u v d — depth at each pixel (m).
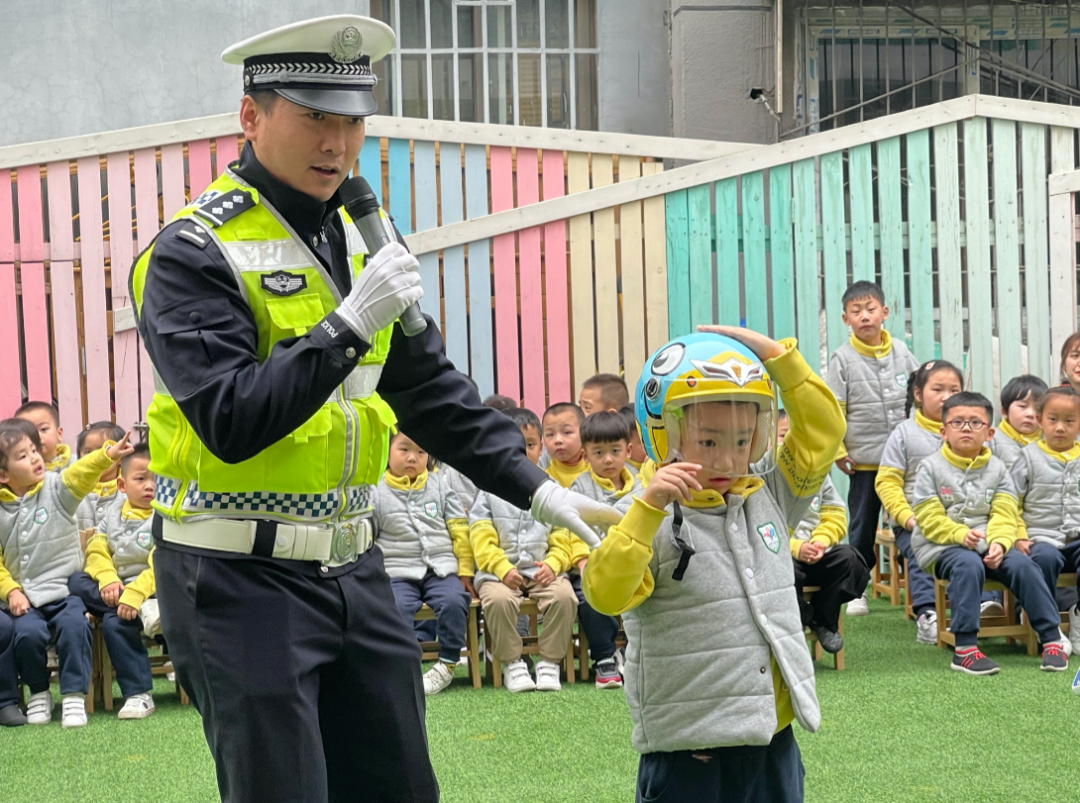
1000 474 6.64
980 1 10.03
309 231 2.80
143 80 9.36
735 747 3.44
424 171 8.23
